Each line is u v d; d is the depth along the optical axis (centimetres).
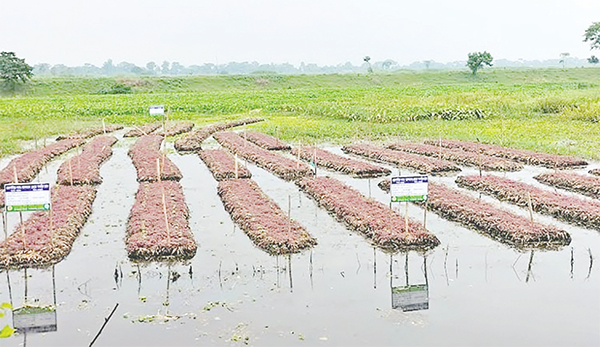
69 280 1211
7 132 3562
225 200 1819
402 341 941
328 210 1733
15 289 1166
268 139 3195
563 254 1345
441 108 4059
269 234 1426
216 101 6188
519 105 4175
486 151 2700
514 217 1540
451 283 1179
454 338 948
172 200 1767
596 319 1016
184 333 973
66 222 1523
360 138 3309
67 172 2228
